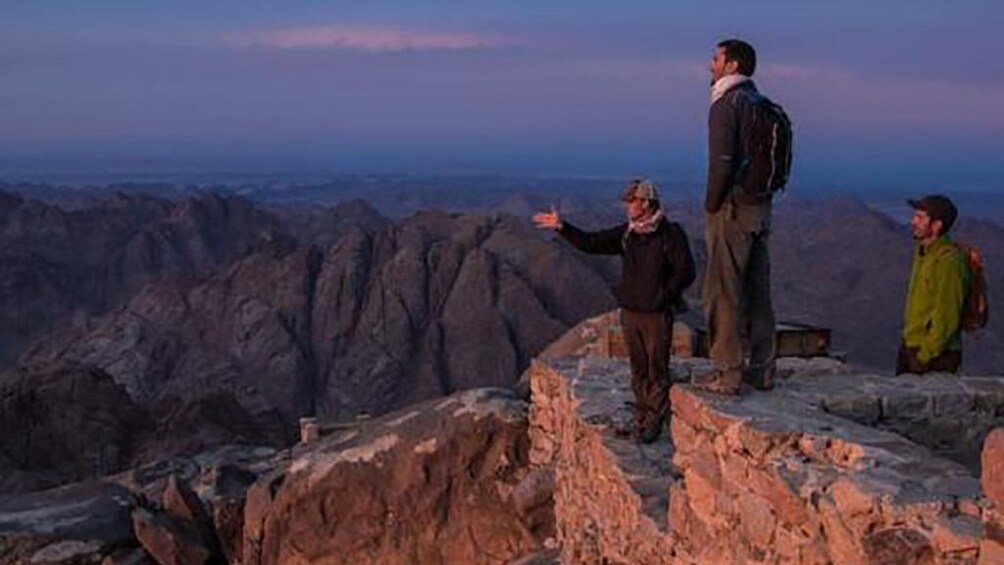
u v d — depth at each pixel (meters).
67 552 17.20
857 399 7.83
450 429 15.01
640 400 9.90
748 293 7.91
